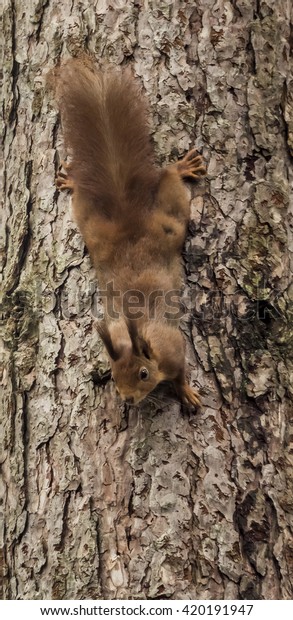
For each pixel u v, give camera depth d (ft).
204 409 20.71
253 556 19.99
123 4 22.91
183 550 19.74
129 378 20.45
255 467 20.56
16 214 23.66
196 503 20.06
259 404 21.02
